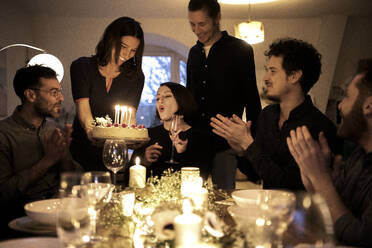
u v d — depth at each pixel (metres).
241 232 0.94
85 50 6.91
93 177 1.20
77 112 2.58
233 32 7.06
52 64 4.09
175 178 1.62
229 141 1.91
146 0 5.86
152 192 1.50
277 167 1.80
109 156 1.71
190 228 0.85
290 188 1.78
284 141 1.92
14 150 1.94
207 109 2.97
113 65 2.59
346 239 1.15
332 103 7.20
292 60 1.86
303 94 1.93
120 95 2.65
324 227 0.77
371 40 7.12
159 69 8.38
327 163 1.26
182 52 7.86
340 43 6.97
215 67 2.91
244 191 1.56
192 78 3.08
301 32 7.10
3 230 1.30
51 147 1.81
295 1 6.00
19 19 6.14
